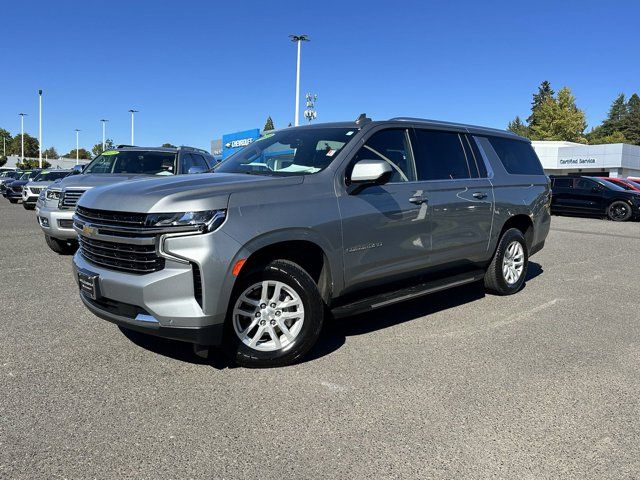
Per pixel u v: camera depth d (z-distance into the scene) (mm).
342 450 2838
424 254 4949
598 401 3494
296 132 5043
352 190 4312
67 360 4020
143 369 3863
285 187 3969
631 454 2855
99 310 3832
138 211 3541
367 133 4660
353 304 4387
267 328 3902
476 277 5832
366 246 4367
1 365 3910
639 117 107688
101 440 2889
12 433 2945
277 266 3852
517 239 6281
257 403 3361
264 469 2652
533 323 5246
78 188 8188
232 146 29000
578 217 19703
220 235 3535
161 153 9875
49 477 2547
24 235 11586
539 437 3018
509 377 3867
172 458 2732
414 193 4820
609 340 4758
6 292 6117
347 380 3744
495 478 2613
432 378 3816
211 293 3516
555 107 78625
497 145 6207
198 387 3576
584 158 52125
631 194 17828
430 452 2836
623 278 7637
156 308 3502
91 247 3939
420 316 5422
